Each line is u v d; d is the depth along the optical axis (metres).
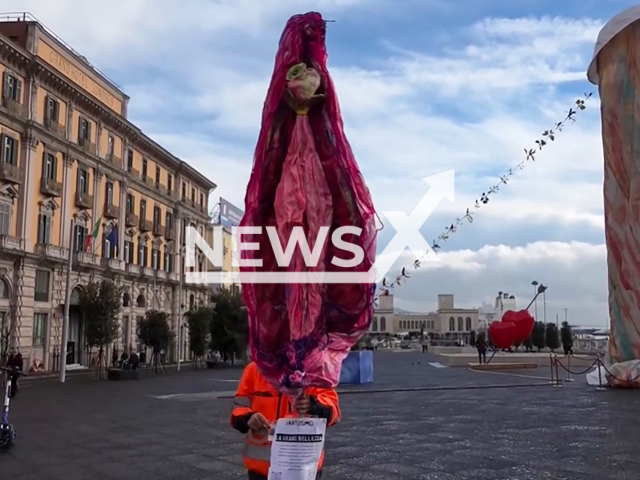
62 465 8.13
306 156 3.17
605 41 18.17
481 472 7.07
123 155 46.41
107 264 42.81
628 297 17.72
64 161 38.91
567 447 8.49
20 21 36.28
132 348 47.09
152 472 7.58
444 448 8.59
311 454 3.04
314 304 3.13
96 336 34.97
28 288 35.28
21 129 35.00
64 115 38.94
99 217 42.72
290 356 3.16
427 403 14.62
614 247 18.14
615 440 8.99
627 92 17.88
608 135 18.34
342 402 15.05
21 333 34.56
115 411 14.83
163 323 39.00
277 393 3.37
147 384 25.75
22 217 34.84
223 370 40.12
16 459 8.59
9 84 34.22
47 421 12.95
